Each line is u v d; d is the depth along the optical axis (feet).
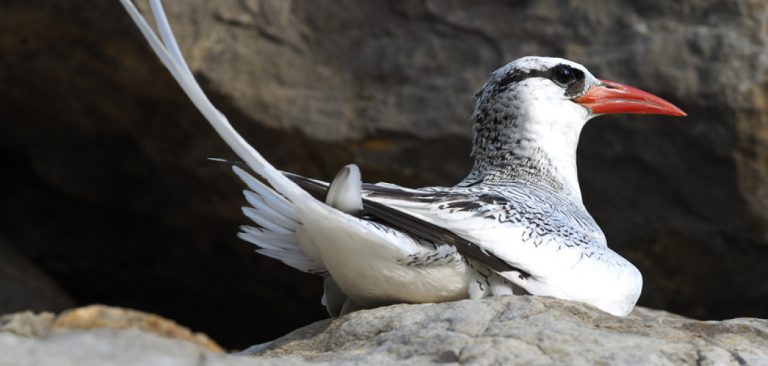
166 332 29.04
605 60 56.34
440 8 59.41
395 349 27.84
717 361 26.84
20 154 65.21
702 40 55.88
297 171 58.80
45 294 61.46
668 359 26.73
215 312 67.36
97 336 24.94
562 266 30.68
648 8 57.52
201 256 64.95
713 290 57.41
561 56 57.16
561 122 37.45
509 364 26.23
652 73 55.57
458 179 57.16
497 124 37.24
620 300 31.48
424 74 58.18
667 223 56.03
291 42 59.21
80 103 60.23
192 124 59.21
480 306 29.35
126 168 62.59
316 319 66.23
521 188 34.55
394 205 29.96
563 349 26.84
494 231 30.35
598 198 56.85
